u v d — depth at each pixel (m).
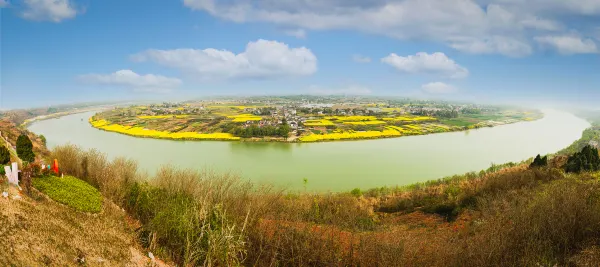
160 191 20.75
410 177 54.12
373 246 14.97
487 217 19.56
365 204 31.42
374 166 61.94
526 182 26.70
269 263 15.48
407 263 13.81
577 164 28.09
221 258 14.59
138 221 19.56
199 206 17.23
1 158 18.72
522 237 13.40
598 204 14.52
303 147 82.00
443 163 64.50
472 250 13.21
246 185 20.67
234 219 16.56
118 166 26.38
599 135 90.19
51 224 14.16
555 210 13.88
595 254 11.74
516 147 83.06
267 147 81.56
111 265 13.34
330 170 58.69
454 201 27.86
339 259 14.97
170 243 16.11
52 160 27.20
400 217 27.42
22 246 11.56
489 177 31.69
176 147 79.06
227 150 76.69
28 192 16.97
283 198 26.11
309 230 16.48
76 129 103.25
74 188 20.94
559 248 13.00
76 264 12.31
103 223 17.27
